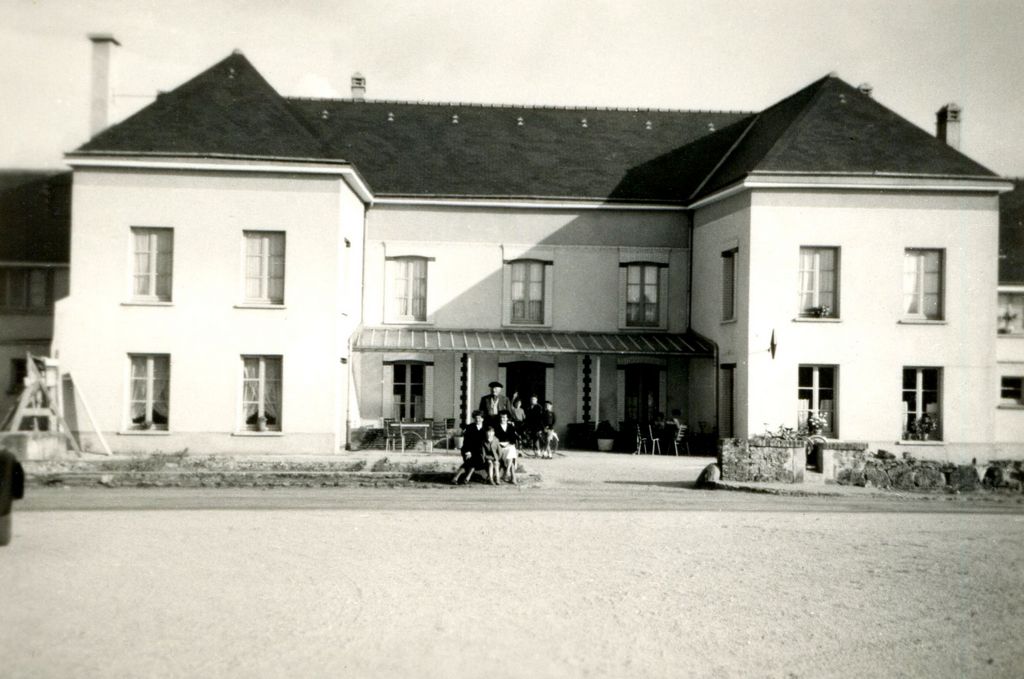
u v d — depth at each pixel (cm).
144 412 2728
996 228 2869
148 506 1669
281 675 787
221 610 977
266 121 2809
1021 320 3312
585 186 3391
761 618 979
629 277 3366
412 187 3303
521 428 2847
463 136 3578
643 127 3731
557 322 3328
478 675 793
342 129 3531
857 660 852
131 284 2720
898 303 2847
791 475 2134
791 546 1372
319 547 1309
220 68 2950
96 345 2694
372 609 987
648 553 1304
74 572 1132
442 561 1229
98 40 3027
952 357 2853
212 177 2727
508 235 3325
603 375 3328
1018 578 1173
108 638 883
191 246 2720
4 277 3275
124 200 2708
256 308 2725
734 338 2941
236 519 1537
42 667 802
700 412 3222
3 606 983
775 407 2811
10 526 1280
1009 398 3306
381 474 2088
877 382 2833
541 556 1270
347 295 2953
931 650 884
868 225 2848
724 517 1644
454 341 3153
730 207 3003
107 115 3044
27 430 2619
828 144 2912
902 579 1164
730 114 3844
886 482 2150
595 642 888
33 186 3338
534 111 3759
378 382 3203
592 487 2078
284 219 2744
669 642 892
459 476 2078
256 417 2745
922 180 2825
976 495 2045
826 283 2867
